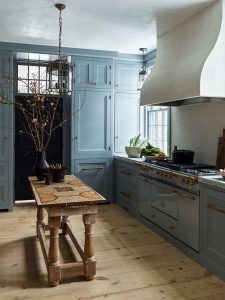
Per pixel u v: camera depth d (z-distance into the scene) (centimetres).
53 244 250
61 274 253
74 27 383
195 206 294
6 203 467
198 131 393
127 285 252
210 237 273
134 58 522
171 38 381
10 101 452
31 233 373
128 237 364
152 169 382
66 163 535
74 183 308
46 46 467
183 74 319
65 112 529
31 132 518
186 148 421
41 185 297
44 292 240
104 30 393
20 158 524
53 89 296
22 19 357
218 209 260
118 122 522
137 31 395
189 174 307
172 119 458
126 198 476
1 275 266
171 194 339
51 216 243
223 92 296
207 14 312
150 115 535
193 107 404
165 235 356
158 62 404
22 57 503
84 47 480
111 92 510
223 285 252
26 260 297
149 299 231
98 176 514
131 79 525
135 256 310
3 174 464
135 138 504
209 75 290
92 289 246
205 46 307
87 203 243
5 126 459
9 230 383
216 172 304
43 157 329
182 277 266
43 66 521
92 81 500
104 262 295
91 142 507
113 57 505
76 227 395
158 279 262
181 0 299
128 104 526
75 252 315
